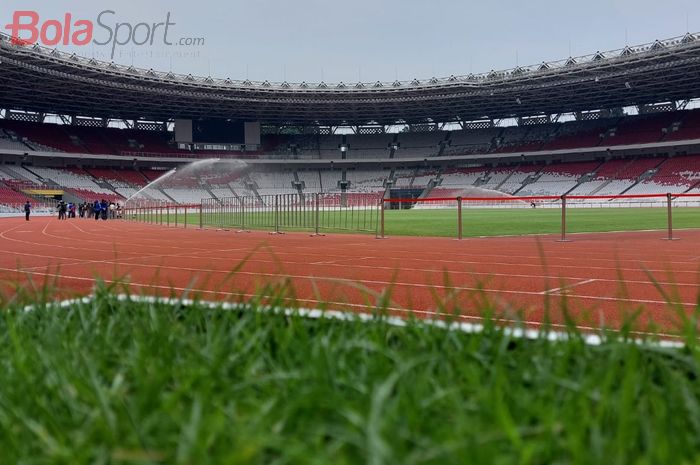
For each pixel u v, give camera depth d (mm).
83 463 1338
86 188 57250
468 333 2477
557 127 68062
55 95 55969
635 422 1457
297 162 69688
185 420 1524
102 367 2008
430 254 11195
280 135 73375
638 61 50156
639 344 2242
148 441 1422
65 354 2100
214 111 65875
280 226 24453
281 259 10344
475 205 61344
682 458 1296
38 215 48000
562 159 65000
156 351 2158
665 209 43906
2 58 45031
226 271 8531
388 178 69562
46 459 1379
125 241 15961
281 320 2715
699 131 57906
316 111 67562
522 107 66188
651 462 1267
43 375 1885
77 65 49344
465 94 61438
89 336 2426
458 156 68188
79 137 63188
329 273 8250
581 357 2039
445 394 1617
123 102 60031
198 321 2771
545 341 2209
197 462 1258
